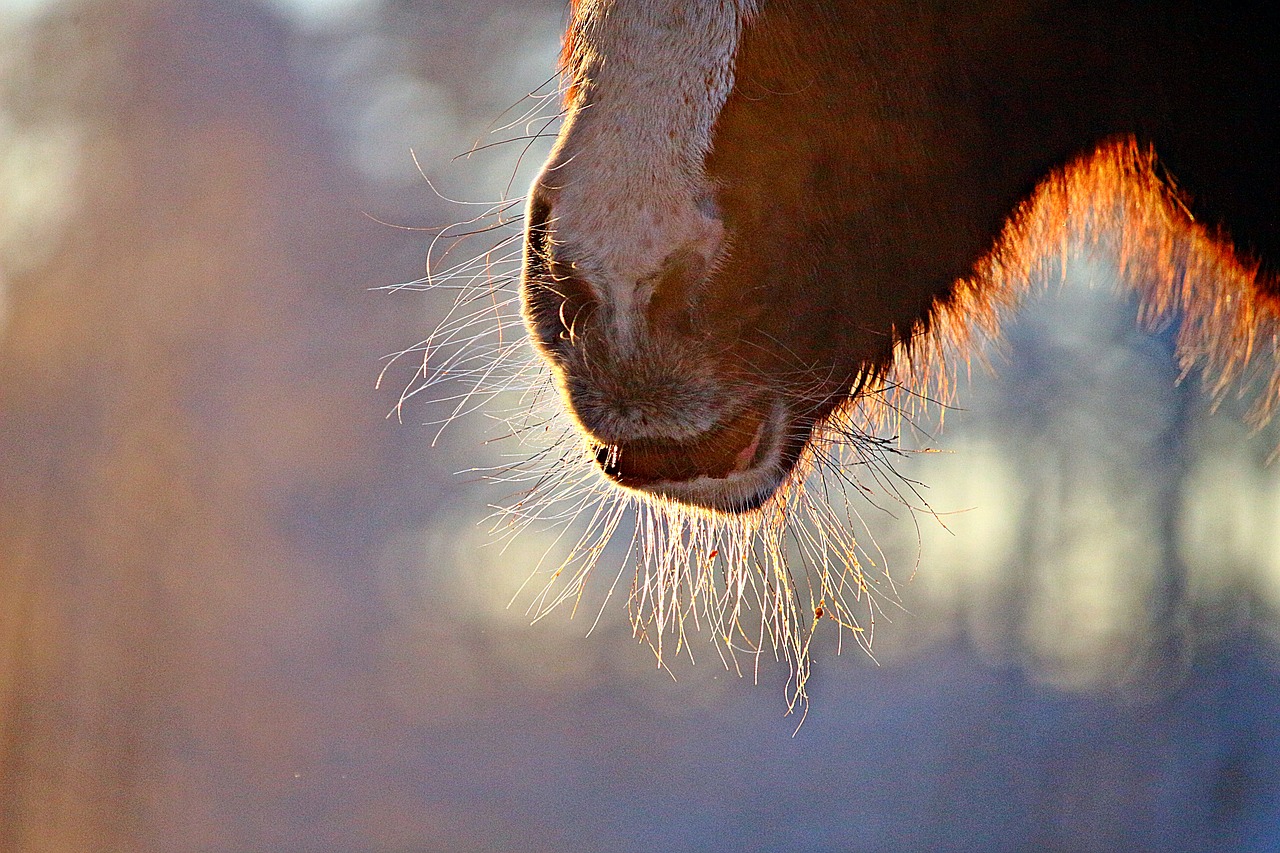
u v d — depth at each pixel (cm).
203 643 1534
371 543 1956
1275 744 1284
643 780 1463
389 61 1770
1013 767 1373
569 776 1481
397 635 1903
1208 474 1691
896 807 1316
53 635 1333
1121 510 1867
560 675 1861
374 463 1947
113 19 1664
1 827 1147
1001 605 1995
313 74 1853
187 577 1553
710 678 1825
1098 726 1438
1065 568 1959
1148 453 1812
